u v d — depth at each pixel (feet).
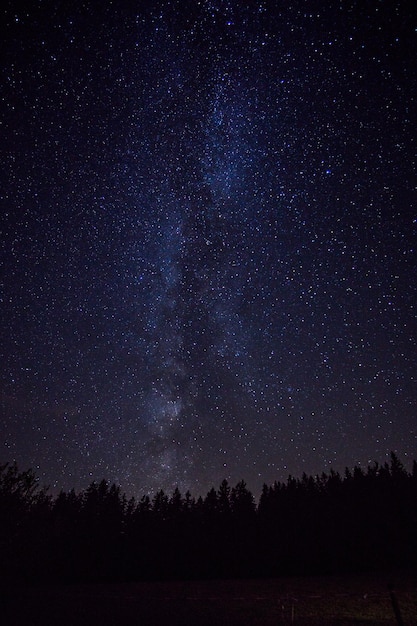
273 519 92.94
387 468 100.27
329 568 77.10
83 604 43.37
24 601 42.01
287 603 44.68
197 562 83.46
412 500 88.07
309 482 107.34
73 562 76.02
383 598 45.03
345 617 38.37
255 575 77.41
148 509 99.45
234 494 105.29
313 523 88.38
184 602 46.06
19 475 37.58
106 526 90.63
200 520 97.04
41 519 39.83
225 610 41.68
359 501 91.61
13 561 37.78
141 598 48.65
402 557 75.87
